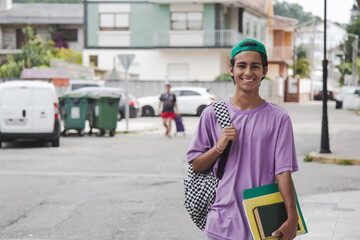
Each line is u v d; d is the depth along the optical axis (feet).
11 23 180.96
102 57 143.74
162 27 138.62
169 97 70.18
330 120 99.91
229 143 11.43
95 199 31.32
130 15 142.20
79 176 39.50
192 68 138.82
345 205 29.07
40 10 185.26
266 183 11.41
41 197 31.76
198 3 136.56
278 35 205.16
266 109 11.59
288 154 11.34
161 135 73.77
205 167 11.60
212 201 11.62
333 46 467.11
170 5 137.90
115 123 72.18
